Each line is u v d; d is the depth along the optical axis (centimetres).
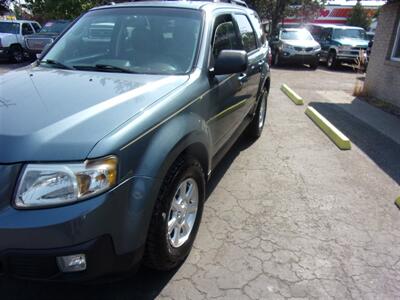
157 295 244
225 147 380
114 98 227
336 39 1658
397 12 848
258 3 2447
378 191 409
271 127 644
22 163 179
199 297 243
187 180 261
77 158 181
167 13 337
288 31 1705
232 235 312
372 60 961
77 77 275
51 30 1404
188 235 275
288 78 1302
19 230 175
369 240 314
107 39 334
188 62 298
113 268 202
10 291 244
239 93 390
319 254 292
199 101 277
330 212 358
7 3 2333
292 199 381
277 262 280
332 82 1234
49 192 178
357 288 256
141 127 208
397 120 732
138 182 204
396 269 278
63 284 251
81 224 179
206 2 376
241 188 402
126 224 200
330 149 540
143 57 307
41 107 213
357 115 760
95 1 1580
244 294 246
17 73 297
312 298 245
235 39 400
